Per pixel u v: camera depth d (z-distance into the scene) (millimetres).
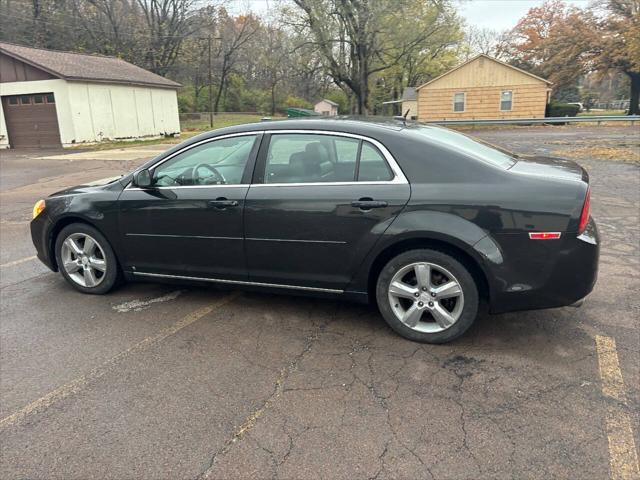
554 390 2760
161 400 2762
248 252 3699
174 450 2354
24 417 2631
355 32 26875
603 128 24078
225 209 3678
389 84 50406
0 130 23266
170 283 4184
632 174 9953
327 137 3484
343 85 30844
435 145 3268
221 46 49844
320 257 3484
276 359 3197
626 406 2598
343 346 3357
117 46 40656
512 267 3057
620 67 35781
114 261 4281
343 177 3398
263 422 2545
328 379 2939
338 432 2453
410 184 3219
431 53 37688
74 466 2264
